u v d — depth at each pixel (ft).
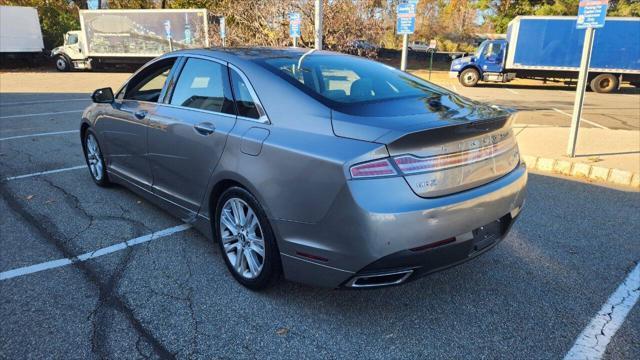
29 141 25.55
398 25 27.30
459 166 8.41
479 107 10.09
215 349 8.39
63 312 9.45
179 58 12.67
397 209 7.66
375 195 7.68
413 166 7.86
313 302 9.88
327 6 44.21
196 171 11.13
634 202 16.46
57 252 12.11
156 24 81.35
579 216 15.01
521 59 69.41
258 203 9.37
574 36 66.49
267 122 9.50
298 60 11.07
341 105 9.04
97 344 8.48
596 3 19.67
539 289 10.50
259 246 9.78
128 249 12.31
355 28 45.27
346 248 8.02
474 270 11.36
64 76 75.87
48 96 47.93
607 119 37.63
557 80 73.31
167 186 12.73
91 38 83.20
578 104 20.95
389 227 7.65
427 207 7.86
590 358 8.23
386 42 143.43
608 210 15.60
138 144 13.64
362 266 7.94
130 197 16.31
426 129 7.70
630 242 13.03
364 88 10.22
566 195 17.22
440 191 8.14
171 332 8.85
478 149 8.78
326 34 44.88
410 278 8.30
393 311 9.61
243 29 46.85
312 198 8.29
